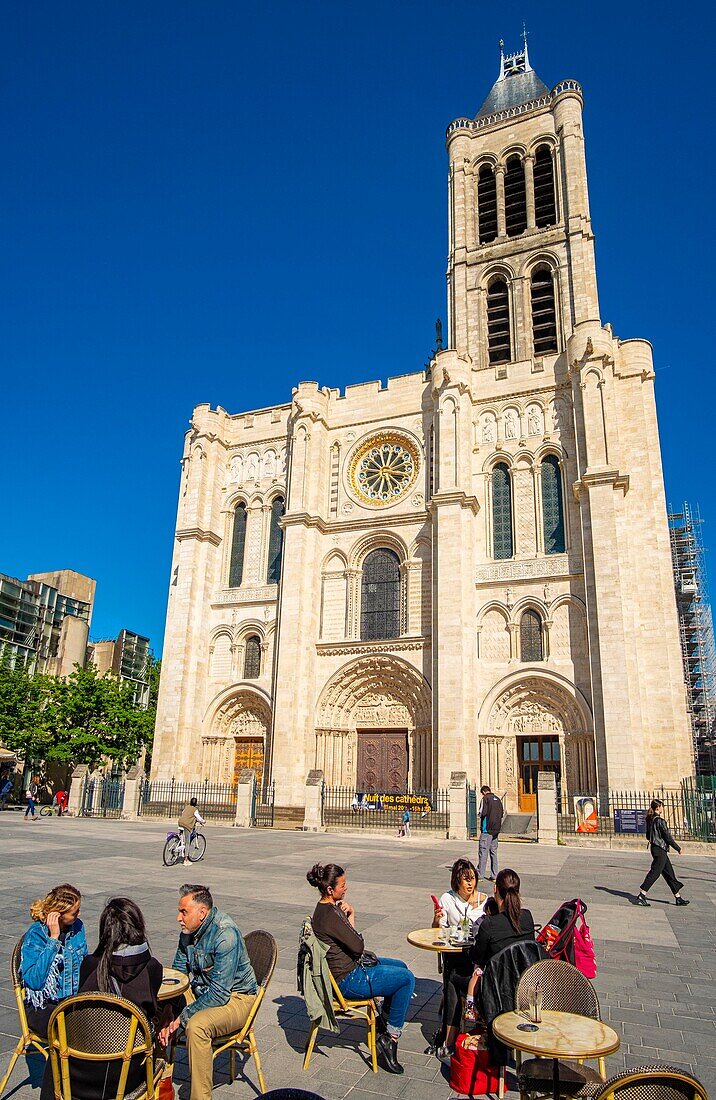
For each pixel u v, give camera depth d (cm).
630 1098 518
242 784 4162
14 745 6147
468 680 4441
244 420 5950
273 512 5603
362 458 5450
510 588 4662
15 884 1823
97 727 6147
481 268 6028
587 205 5812
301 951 866
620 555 4350
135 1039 632
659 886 2169
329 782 4769
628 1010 1029
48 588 9675
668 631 4381
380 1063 859
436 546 4700
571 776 4222
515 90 6831
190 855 2438
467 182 6381
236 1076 816
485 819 2378
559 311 5584
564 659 4400
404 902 1738
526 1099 718
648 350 4916
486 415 5106
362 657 4847
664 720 4172
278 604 5031
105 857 2428
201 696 5306
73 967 784
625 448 4750
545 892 2000
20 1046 753
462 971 912
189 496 5641
